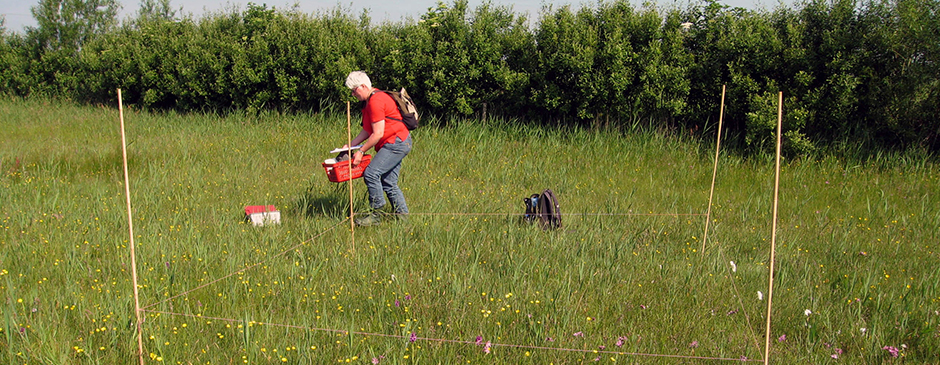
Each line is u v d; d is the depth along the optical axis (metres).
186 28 14.73
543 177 8.00
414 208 6.44
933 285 4.34
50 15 19.78
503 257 4.91
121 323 3.55
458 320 3.81
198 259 4.66
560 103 10.26
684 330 3.80
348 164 5.36
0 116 14.17
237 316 3.80
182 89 13.92
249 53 12.80
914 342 3.69
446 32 11.01
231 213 6.17
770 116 8.53
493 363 3.36
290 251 5.03
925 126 8.57
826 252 5.34
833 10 8.66
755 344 3.65
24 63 18.97
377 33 12.23
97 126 12.27
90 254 4.78
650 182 7.92
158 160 8.77
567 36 9.96
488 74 10.70
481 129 10.45
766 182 7.84
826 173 8.12
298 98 12.56
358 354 3.43
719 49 9.27
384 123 5.43
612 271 4.62
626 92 9.91
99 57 16.19
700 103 9.62
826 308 4.10
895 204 6.80
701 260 5.02
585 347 3.54
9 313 3.45
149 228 5.47
